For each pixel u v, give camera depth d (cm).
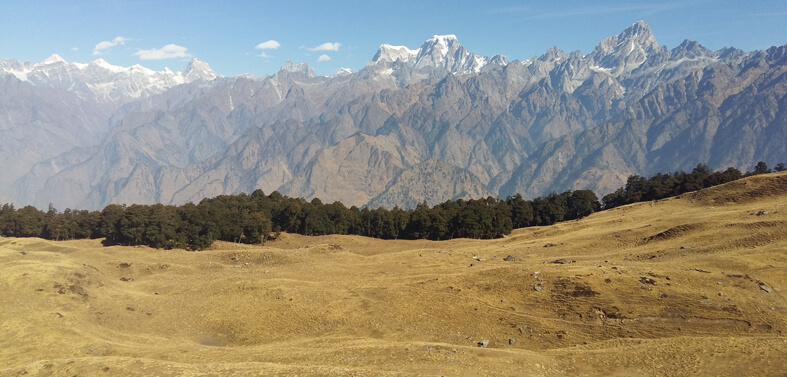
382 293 7581
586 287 6788
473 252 11100
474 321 6612
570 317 6419
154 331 6875
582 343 5925
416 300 7244
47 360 4894
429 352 5297
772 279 6650
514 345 6075
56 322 6375
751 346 4994
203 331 6975
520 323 6450
